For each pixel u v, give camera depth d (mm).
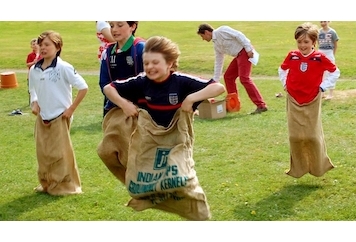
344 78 17625
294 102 8328
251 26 29359
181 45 25188
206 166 9477
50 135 8328
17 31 31141
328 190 8242
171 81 5879
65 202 8125
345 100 13930
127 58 7102
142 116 5984
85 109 14508
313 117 8289
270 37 26125
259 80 17547
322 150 8445
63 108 8297
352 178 8656
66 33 30000
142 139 5961
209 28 13438
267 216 7461
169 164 5863
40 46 8188
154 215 7676
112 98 6016
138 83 5996
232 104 13625
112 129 7172
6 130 12508
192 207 5988
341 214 7484
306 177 8766
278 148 10312
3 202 8195
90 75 19891
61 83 8242
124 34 7066
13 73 18000
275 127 11781
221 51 13484
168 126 5941
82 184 8828
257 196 8117
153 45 5766
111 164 7316
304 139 8320
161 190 5883
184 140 5918
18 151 10773
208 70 20453
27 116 13961
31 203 8125
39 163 8422
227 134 11383
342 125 11703
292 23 29375
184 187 5848
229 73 13750
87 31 30453
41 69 8281
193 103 5762
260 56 21172
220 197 8133
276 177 8828
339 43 23406
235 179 8812
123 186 8727
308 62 8250
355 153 9867
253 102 13383
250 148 10398
